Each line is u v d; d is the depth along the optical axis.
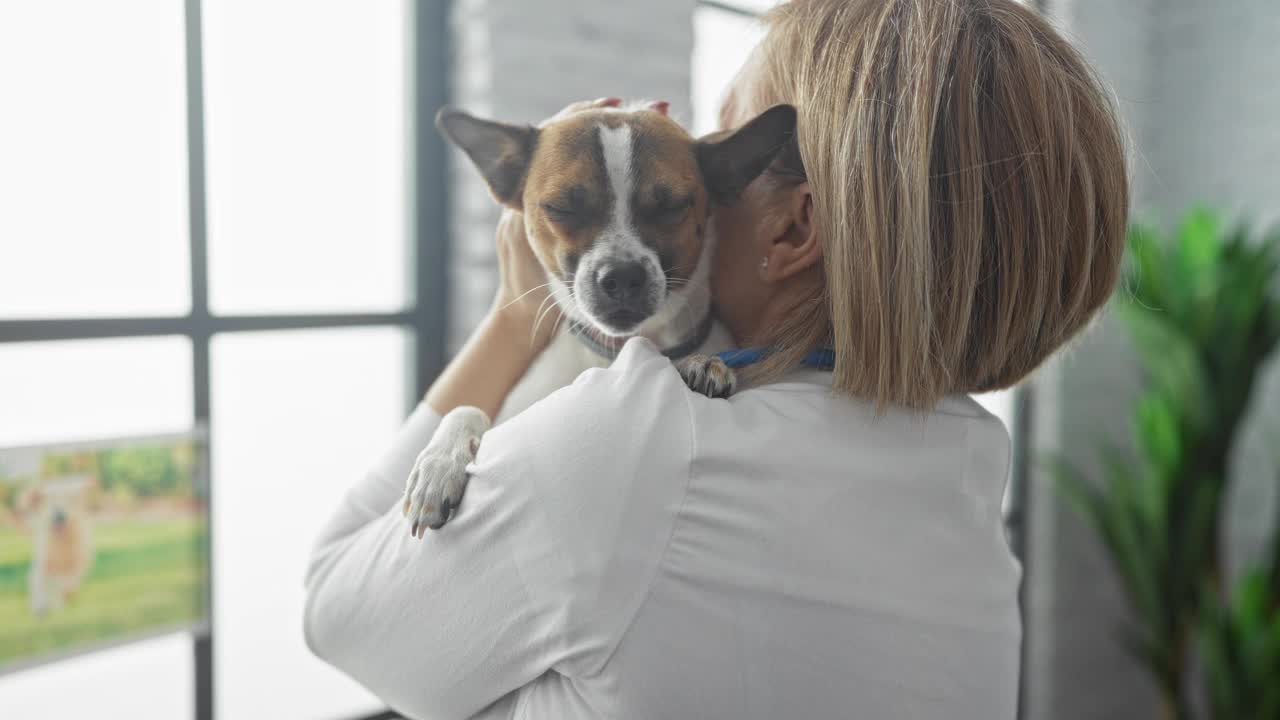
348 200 1.76
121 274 1.51
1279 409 2.76
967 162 0.66
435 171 1.80
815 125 0.69
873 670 0.64
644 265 0.84
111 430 1.51
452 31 1.78
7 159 1.40
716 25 2.17
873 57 0.67
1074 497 2.63
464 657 0.65
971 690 0.68
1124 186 0.72
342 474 1.80
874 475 0.66
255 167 1.66
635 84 1.92
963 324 0.66
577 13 1.81
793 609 0.63
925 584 0.67
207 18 1.58
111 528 1.44
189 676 1.61
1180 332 2.43
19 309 1.42
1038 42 0.71
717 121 0.92
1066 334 0.72
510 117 1.73
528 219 0.91
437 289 1.82
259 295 1.68
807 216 0.74
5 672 1.34
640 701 0.60
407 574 0.67
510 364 0.91
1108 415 3.01
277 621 1.74
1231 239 2.60
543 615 0.62
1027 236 0.67
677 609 0.61
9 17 1.39
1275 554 2.39
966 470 0.70
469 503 0.66
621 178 0.87
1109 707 3.12
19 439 1.43
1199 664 2.94
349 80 1.75
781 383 0.70
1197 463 2.43
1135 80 2.97
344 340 1.78
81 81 1.46
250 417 1.69
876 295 0.65
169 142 1.55
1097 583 3.05
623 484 0.62
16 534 1.35
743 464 0.64
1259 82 2.80
